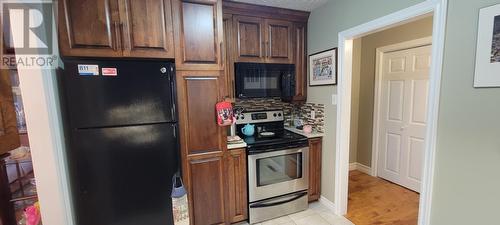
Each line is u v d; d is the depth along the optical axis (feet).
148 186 5.76
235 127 8.52
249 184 7.39
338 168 7.88
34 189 5.42
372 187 10.13
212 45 6.31
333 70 7.74
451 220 4.78
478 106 4.19
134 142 5.52
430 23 8.68
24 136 5.29
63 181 5.08
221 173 6.87
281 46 8.53
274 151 7.63
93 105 5.12
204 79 6.33
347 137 7.75
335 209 8.13
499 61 3.86
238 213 7.43
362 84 11.73
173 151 5.89
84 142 5.15
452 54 4.53
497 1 3.83
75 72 4.93
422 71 9.12
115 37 5.34
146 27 5.58
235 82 7.82
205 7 6.15
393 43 10.07
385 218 7.79
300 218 7.91
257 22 8.03
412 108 9.55
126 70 5.29
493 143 4.04
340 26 7.35
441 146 4.85
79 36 5.09
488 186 4.17
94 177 5.31
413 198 9.09
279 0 7.54
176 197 3.89
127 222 5.69
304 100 9.27
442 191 4.90
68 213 5.20
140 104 5.47
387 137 10.69
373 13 6.18
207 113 6.48
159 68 5.54
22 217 5.08
